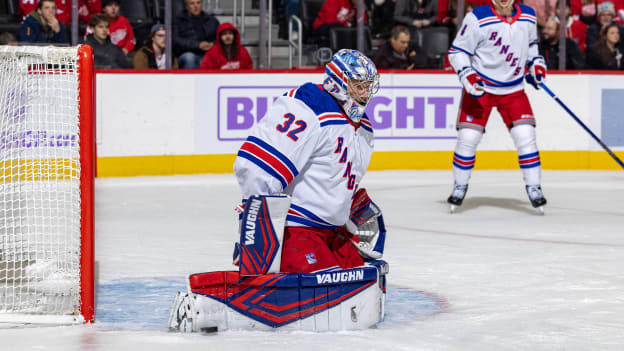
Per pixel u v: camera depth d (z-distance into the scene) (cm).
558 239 771
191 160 1389
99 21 1407
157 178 1329
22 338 407
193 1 1448
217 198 1097
